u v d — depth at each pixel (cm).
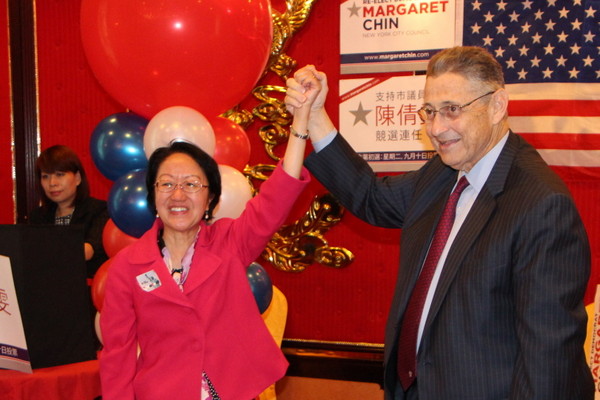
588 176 404
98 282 275
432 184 199
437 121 172
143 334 203
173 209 202
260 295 280
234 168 284
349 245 449
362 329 451
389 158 435
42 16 488
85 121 488
